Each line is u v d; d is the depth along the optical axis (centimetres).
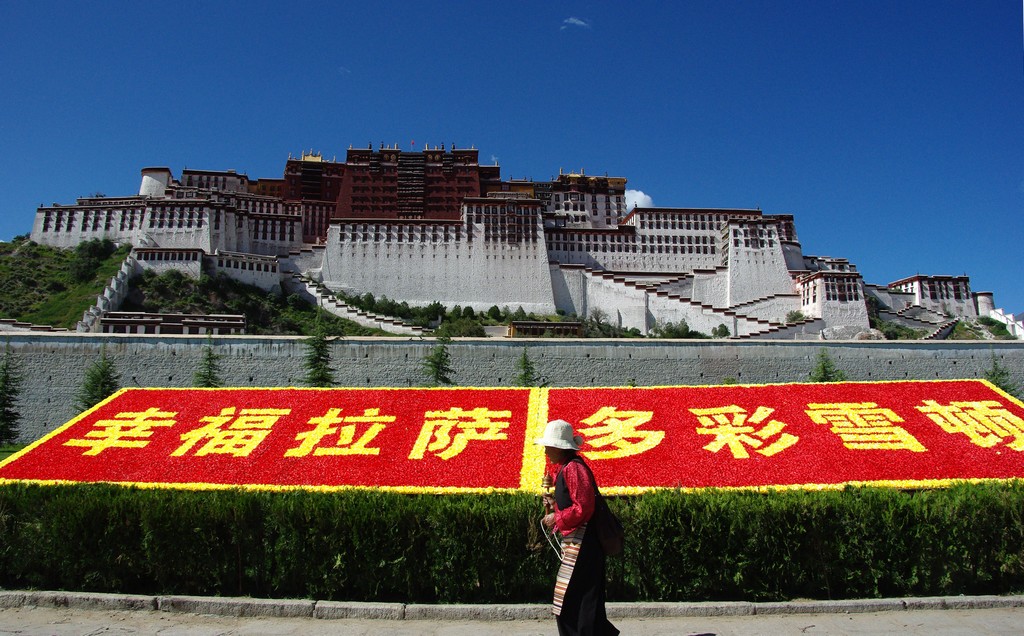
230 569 1506
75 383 4953
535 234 11462
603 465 2170
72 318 8269
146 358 5059
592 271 11194
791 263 12394
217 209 11200
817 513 1480
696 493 1538
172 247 10788
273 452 2300
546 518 1012
